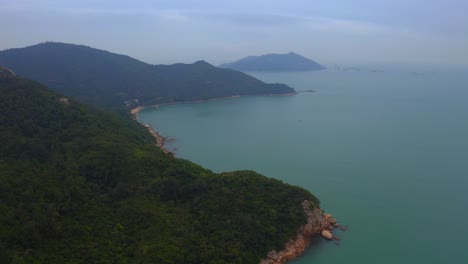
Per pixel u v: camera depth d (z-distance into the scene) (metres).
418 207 101.00
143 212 75.44
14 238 59.66
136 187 84.69
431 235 86.56
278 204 85.31
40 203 70.69
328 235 84.44
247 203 82.88
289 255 77.12
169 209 78.69
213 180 89.12
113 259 63.31
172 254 65.69
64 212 72.19
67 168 86.69
